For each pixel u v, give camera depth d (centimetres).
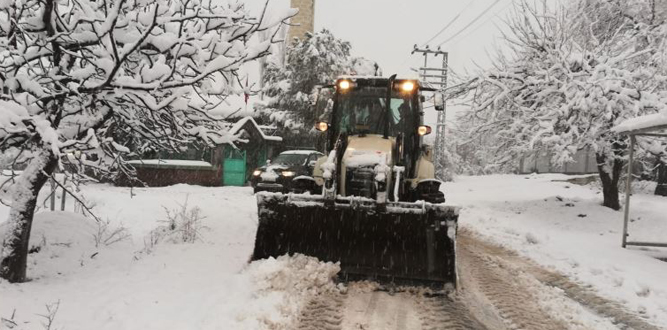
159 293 538
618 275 756
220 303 511
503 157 1655
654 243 959
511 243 1004
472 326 511
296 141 2469
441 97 789
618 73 1311
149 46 555
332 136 838
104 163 610
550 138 1319
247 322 460
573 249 943
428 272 642
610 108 1250
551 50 1427
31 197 556
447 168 3291
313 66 2405
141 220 1017
